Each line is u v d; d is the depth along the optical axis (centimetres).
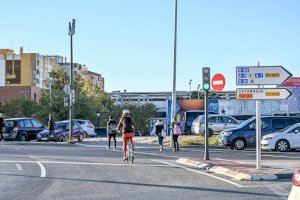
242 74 1528
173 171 1605
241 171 1480
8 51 14112
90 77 16700
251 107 5359
